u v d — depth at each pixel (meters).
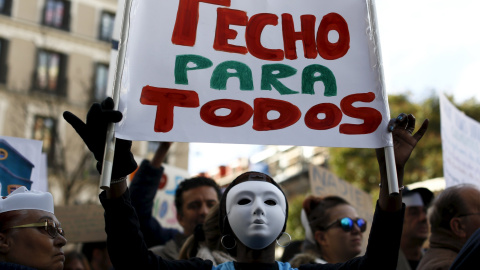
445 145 4.35
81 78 22.48
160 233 3.92
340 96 2.26
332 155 15.85
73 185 18.34
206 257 2.93
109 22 23.55
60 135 20.58
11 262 2.20
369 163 15.14
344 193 4.79
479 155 4.57
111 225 1.97
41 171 4.12
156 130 2.13
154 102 2.16
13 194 2.30
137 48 2.21
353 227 3.47
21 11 22.25
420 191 3.86
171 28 2.25
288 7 2.36
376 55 2.30
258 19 2.33
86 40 22.95
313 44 2.32
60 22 22.78
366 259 2.06
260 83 2.25
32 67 21.92
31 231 2.23
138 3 2.25
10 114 20.95
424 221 3.81
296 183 23.38
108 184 1.87
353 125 2.22
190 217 3.75
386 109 2.22
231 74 2.25
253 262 2.11
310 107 2.24
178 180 4.98
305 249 3.69
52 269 2.24
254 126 2.19
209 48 2.27
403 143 2.16
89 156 18.30
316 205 3.68
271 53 2.30
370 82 2.28
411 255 3.82
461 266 2.01
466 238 2.91
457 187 3.03
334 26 2.34
